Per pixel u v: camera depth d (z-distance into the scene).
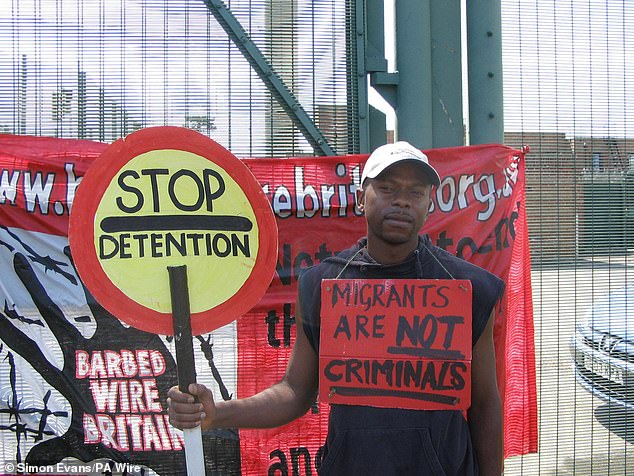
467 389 1.91
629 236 3.83
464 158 3.45
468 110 3.68
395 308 1.98
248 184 1.90
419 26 3.57
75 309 3.35
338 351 1.98
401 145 2.03
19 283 3.33
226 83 3.44
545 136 3.74
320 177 3.43
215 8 3.43
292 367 2.14
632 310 3.86
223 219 1.88
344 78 3.53
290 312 3.42
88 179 1.81
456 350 1.92
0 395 3.32
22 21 3.37
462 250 3.44
